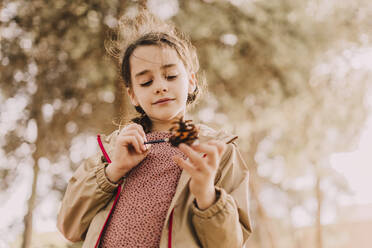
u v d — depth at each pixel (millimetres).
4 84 7922
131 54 1926
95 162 1967
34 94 8109
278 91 8430
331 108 9367
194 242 1635
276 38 7980
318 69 8859
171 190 1728
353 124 9875
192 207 1632
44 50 7562
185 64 1961
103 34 7031
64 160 9023
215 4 7605
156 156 1817
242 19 7715
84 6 7012
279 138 10938
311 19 8484
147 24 2445
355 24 8945
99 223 1750
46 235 10047
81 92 8102
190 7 7320
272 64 8125
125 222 1708
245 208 1743
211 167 1494
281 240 18281
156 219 1685
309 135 10023
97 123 8383
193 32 7168
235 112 8523
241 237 1650
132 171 1812
